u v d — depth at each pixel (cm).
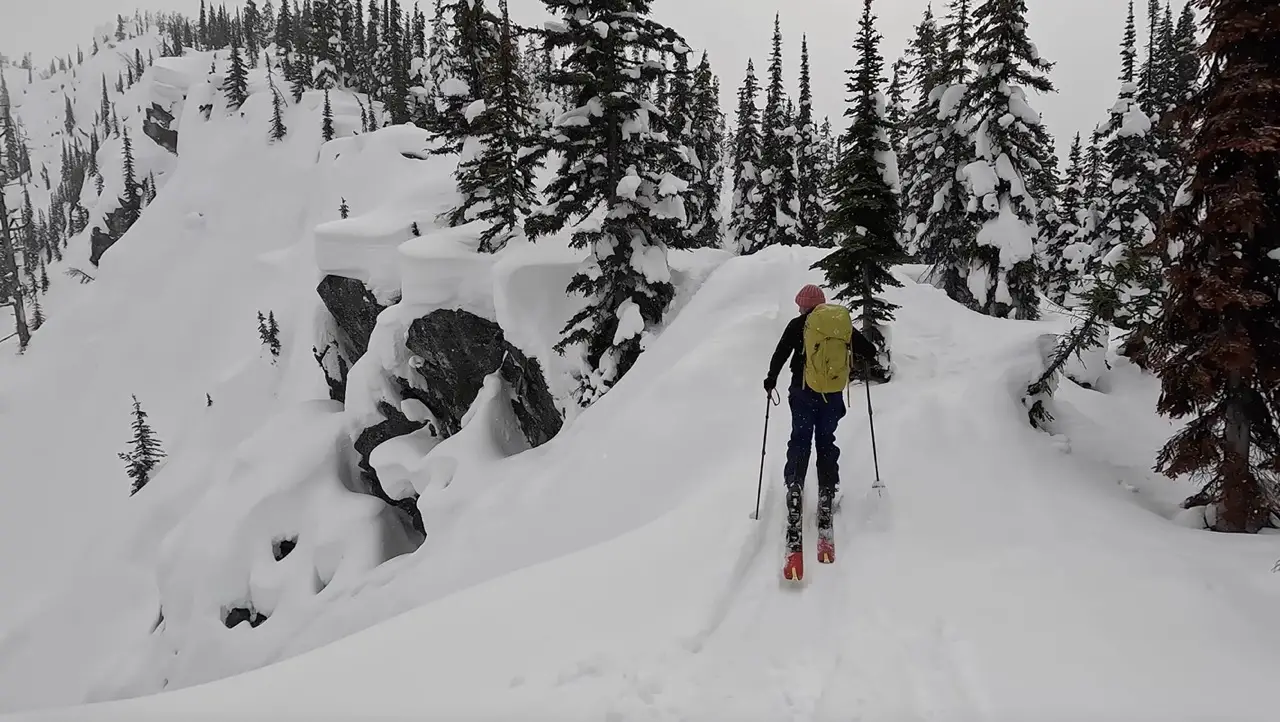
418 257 1927
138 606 2667
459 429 1973
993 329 1230
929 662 370
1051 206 2697
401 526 1945
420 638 445
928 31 2644
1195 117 680
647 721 330
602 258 1574
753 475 699
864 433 767
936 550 514
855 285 1036
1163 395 720
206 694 388
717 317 1391
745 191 3559
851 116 1055
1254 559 477
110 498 4656
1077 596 430
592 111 1536
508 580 550
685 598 459
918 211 2720
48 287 9206
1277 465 668
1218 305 616
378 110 7625
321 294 2441
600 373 1566
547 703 350
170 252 7144
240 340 5606
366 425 2061
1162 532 562
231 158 7819
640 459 1043
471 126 2059
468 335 1888
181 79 10800
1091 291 923
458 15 2241
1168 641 372
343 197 5338
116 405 5612
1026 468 686
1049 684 336
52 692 2283
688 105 2825
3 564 4022
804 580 488
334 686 385
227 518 2031
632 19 1492
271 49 12194
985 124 1839
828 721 323
